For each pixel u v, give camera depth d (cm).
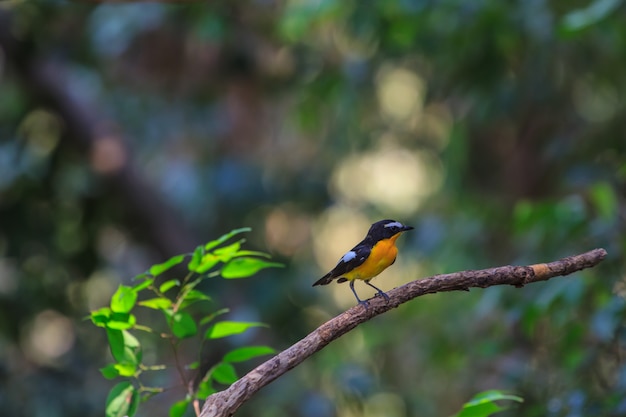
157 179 1495
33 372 1265
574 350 746
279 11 1272
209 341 1216
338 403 1308
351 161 1661
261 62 1401
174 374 1188
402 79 1527
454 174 1347
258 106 1495
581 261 480
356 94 1297
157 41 1370
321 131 1542
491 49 1096
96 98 1405
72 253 1374
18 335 1323
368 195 1780
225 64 1362
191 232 1380
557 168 1291
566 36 811
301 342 451
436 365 1200
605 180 1025
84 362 1334
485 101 1155
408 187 1842
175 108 1451
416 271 1634
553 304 754
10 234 1321
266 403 1200
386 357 1495
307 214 1545
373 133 1552
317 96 1285
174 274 1333
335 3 1044
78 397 1259
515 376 828
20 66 1301
